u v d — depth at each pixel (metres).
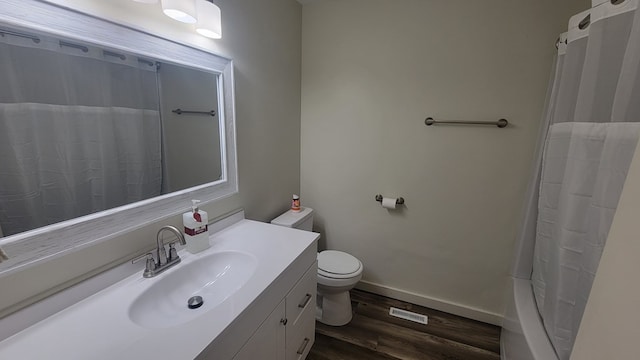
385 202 2.00
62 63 0.81
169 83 1.14
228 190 1.50
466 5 1.63
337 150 2.15
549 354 1.13
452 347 1.72
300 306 1.32
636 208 0.49
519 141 1.66
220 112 1.40
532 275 1.56
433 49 1.75
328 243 2.34
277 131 1.93
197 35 1.21
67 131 0.84
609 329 0.52
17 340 0.70
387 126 1.97
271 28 1.74
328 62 2.06
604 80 0.96
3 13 0.66
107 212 0.94
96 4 0.84
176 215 1.20
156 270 1.01
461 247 1.92
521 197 1.71
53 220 0.82
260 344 1.00
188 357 0.67
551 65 1.52
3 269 0.70
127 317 0.80
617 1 0.91
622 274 0.51
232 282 1.12
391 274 2.17
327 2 1.98
